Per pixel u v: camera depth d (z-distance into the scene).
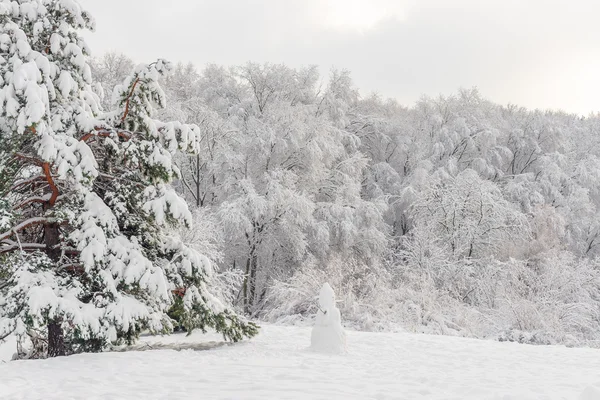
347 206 32.72
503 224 30.77
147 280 10.64
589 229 36.91
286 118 31.69
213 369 9.10
